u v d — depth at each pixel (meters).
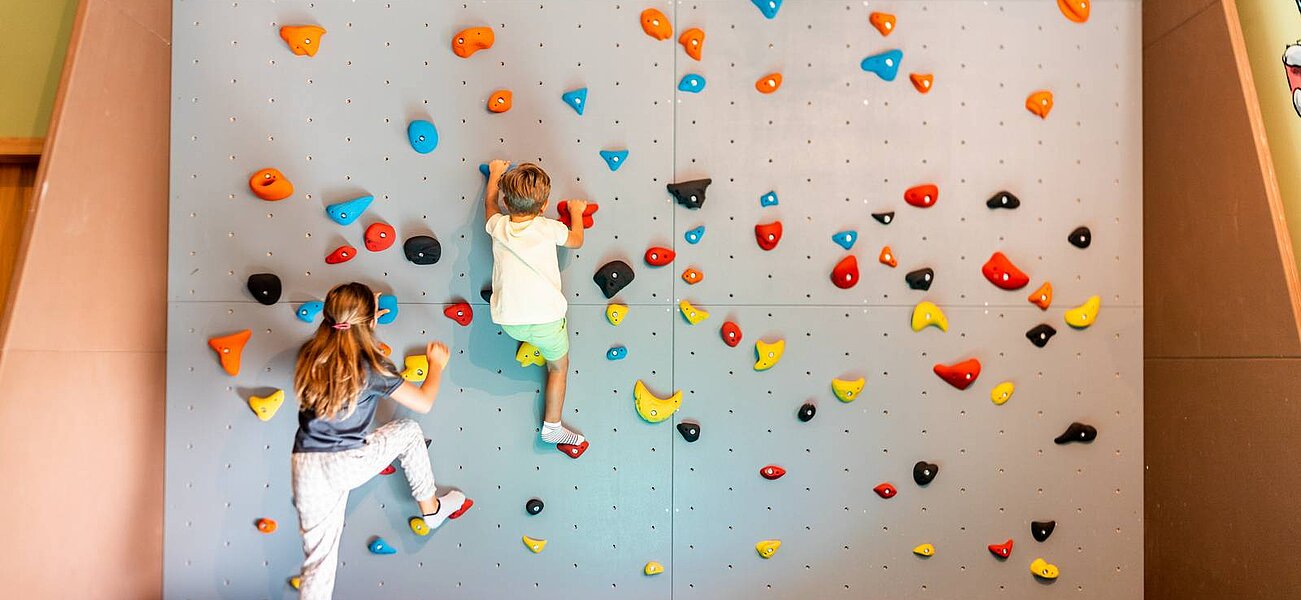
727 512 2.41
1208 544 2.25
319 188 2.38
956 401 2.43
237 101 2.38
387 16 2.41
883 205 2.44
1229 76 2.17
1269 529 2.05
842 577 2.41
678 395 2.39
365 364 2.04
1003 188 2.46
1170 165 2.39
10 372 1.85
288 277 2.37
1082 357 2.46
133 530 2.22
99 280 2.11
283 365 2.36
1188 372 2.32
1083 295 2.46
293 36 2.37
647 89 2.43
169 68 2.38
